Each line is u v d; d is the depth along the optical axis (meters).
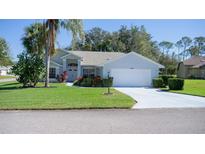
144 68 28.14
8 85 25.70
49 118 9.05
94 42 59.44
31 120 8.69
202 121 8.77
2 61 64.75
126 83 27.94
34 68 22.22
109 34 59.75
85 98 14.23
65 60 34.41
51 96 15.03
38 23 25.34
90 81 25.83
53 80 33.84
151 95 17.45
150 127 7.86
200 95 17.30
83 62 34.31
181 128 7.77
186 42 81.38
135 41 58.56
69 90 19.44
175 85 22.27
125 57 27.91
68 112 10.34
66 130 7.43
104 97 14.86
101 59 35.69
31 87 22.30
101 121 8.65
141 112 10.49
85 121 8.62
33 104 11.81
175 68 60.88
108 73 26.94
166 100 14.50
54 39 22.44
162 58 67.56
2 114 9.75
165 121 8.72
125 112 10.46
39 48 24.81
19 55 22.19
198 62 52.66
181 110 11.08
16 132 7.20
